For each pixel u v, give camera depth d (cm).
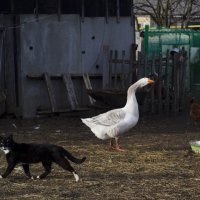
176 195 730
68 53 1678
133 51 1720
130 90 1045
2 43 1608
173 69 1661
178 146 1105
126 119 1024
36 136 1252
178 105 1669
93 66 1705
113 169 894
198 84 1866
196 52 1891
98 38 1703
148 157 989
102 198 713
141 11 3669
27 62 1644
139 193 739
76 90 1691
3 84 1622
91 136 1247
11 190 760
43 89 1656
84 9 1684
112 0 1706
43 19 1652
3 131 1340
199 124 1416
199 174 856
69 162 891
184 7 3192
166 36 1880
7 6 1627
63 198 714
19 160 804
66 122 1487
